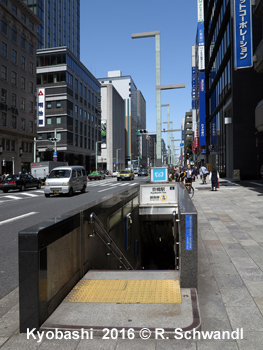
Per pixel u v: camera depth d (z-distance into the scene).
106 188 26.45
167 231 13.38
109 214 6.39
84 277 4.16
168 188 11.66
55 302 3.21
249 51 18.23
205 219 9.16
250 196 15.14
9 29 43.44
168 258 13.95
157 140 17.02
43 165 37.41
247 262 4.99
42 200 16.70
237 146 26.86
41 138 66.06
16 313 3.35
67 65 65.88
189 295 3.45
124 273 4.31
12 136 44.03
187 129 106.00
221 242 6.36
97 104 90.00
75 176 20.09
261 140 26.47
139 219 11.84
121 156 130.62
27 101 48.69
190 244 3.64
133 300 3.37
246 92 26.67
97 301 3.37
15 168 45.56
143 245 13.48
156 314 3.03
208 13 43.41
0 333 2.86
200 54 46.66
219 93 36.62
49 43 71.62
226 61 30.88
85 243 4.40
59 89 65.38
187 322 2.85
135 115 196.62
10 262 5.68
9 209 12.88
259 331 2.80
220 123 36.53
